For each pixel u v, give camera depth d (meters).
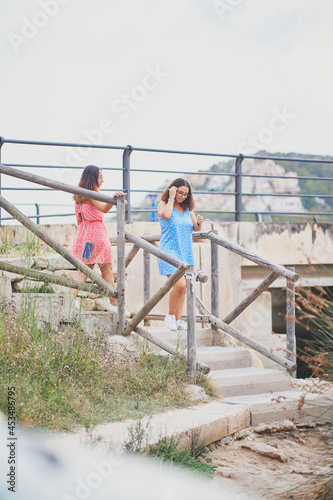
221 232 10.70
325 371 5.23
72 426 5.06
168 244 7.27
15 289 6.75
